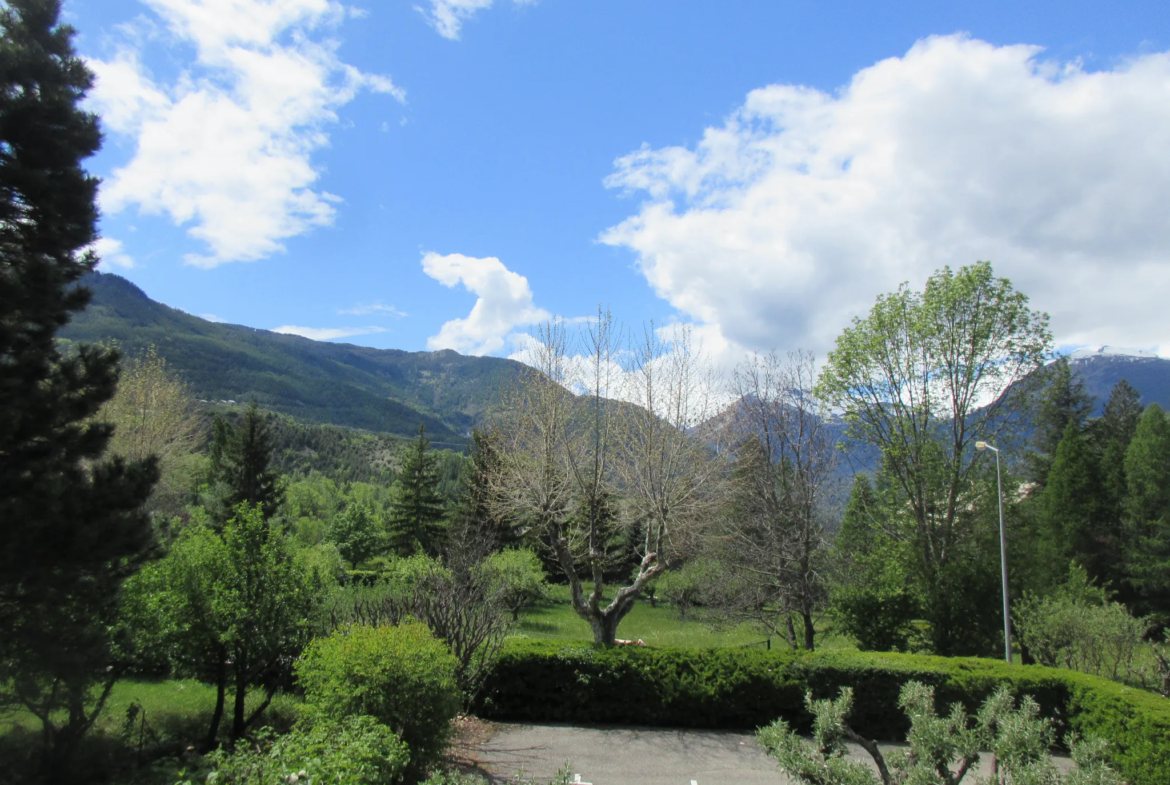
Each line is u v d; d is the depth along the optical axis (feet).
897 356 66.54
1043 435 138.41
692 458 45.75
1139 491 113.39
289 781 14.37
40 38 27.63
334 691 24.71
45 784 23.41
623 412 47.57
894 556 62.34
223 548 29.22
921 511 64.13
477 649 36.65
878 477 67.56
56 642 22.98
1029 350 63.16
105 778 24.41
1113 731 32.35
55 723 26.58
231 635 27.63
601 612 44.34
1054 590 59.62
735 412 59.57
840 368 68.13
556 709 38.11
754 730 37.19
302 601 30.86
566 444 44.37
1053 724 36.29
